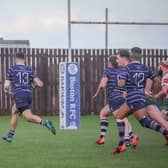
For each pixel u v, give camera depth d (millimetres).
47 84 44219
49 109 44406
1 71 43594
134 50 21891
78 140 27656
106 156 22406
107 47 44062
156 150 24203
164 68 25609
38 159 21625
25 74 25422
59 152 23469
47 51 44156
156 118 22859
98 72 44656
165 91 25375
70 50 38438
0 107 43719
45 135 29953
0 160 21391
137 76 21688
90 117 42812
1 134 30844
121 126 22938
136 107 21656
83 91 44438
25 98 25375
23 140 27625
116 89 24344
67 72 32781
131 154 22953
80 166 20047
